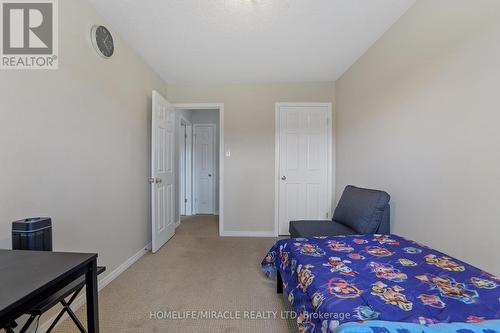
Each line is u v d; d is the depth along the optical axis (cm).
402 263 141
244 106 368
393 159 220
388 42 226
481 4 136
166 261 263
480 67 137
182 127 521
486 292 107
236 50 267
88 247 187
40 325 146
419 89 186
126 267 243
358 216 228
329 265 140
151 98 306
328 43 253
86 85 184
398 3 191
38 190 144
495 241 131
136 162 265
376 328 82
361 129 282
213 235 367
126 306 179
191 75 337
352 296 106
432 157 174
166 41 246
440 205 167
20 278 80
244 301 187
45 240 119
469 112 144
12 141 130
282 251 190
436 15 169
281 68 316
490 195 133
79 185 177
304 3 191
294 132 368
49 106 152
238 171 369
